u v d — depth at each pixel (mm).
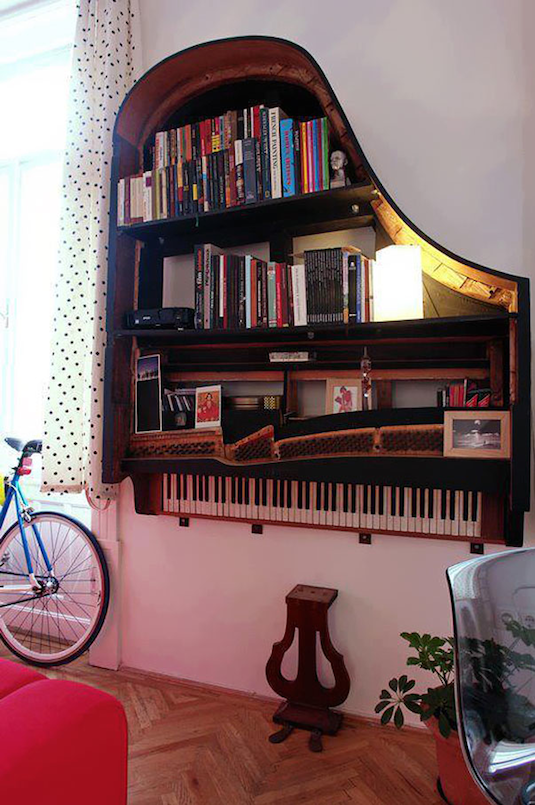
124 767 1001
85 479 2260
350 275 1755
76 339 2266
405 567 1899
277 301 1845
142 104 2109
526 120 1790
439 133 1890
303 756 1748
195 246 1978
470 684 856
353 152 1749
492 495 1749
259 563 2105
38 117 2875
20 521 2477
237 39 1841
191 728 1897
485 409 1625
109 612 2342
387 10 1957
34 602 2688
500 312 1637
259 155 1846
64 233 2266
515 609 950
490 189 1828
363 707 1952
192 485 2146
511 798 828
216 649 2174
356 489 1902
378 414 1736
